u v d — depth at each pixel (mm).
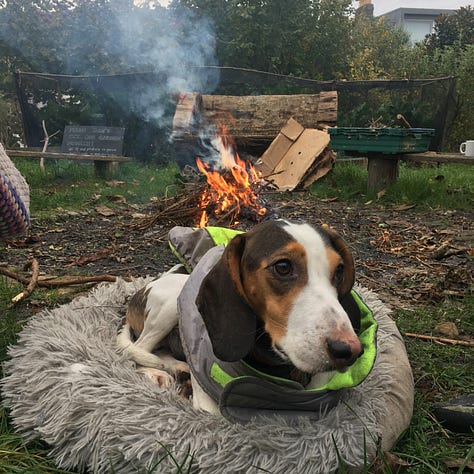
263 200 1832
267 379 619
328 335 528
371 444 619
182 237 928
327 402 656
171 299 809
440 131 3307
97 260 1421
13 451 632
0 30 3635
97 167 2736
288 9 3949
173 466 594
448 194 2232
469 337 981
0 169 647
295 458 591
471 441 685
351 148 2291
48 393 691
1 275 1184
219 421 637
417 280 1279
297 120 2703
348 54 4402
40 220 1823
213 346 618
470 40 6285
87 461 634
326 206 2160
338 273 620
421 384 819
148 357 804
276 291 584
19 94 3287
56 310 913
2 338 864
